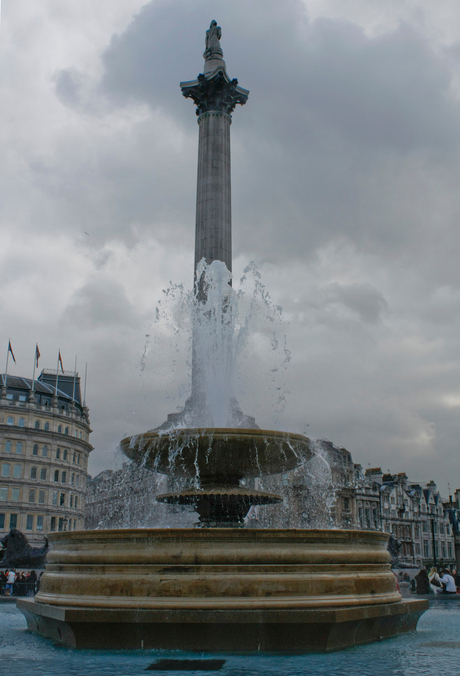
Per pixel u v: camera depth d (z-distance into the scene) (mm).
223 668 6984
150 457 13570
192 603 8320
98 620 8156
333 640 8250
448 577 25625
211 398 17344
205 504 13406
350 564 9430
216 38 40969
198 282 22438
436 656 7961
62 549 9820
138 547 8914
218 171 36000
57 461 83688
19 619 14172
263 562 8766
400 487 86375
